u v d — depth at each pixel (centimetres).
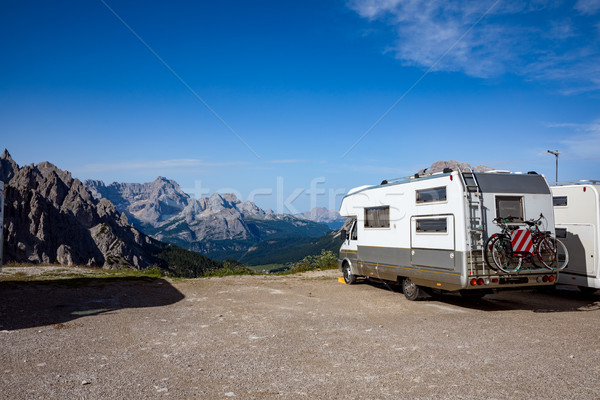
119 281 1488
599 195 1124
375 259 1304
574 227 1182
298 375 551
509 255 969
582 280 1153
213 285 1460
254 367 584
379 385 513
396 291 1332
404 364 597
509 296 1247
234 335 770
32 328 799
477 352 654
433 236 1049
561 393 483
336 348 684
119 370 563
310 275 1812
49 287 1295
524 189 1020
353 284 1487
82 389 490
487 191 985
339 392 490
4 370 556
